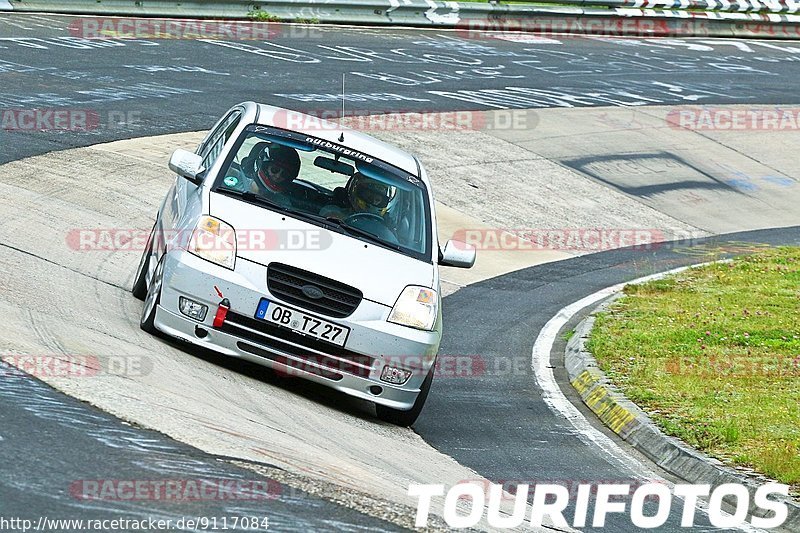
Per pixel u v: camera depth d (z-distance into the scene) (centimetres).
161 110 4316
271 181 2066
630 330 2961
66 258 2511
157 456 1370
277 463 1469
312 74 5559
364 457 1670
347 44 6581
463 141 5075
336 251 1947
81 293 2216
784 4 9700
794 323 3166
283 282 1881
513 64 6925
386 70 6047
